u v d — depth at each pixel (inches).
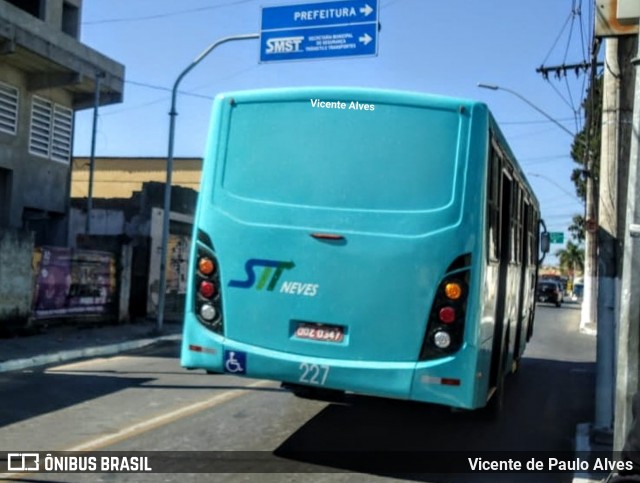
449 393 229.1
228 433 295.7
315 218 241.3
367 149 242.5
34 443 272.4
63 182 957.2
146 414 329.1
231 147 255.3
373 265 235.3
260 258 245.0
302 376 239.1
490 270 253.8
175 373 455.8
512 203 330.6
